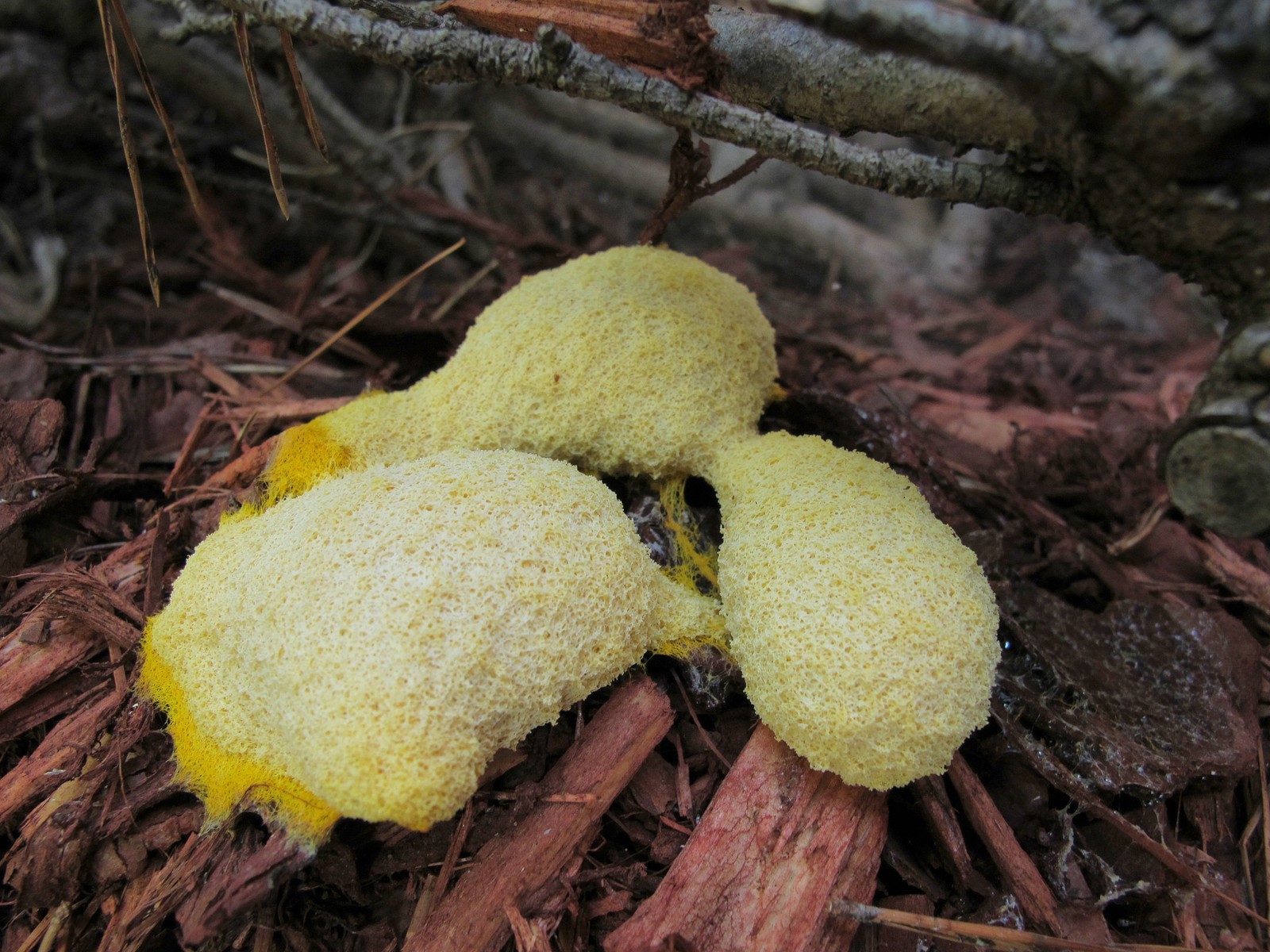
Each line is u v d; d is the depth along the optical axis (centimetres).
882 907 14
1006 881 14
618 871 14
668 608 15
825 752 13
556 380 16
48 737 15
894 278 35
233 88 31
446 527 13
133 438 20
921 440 20
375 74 38
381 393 17
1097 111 11
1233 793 16
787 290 34
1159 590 18
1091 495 21
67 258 29
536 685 13
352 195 32
